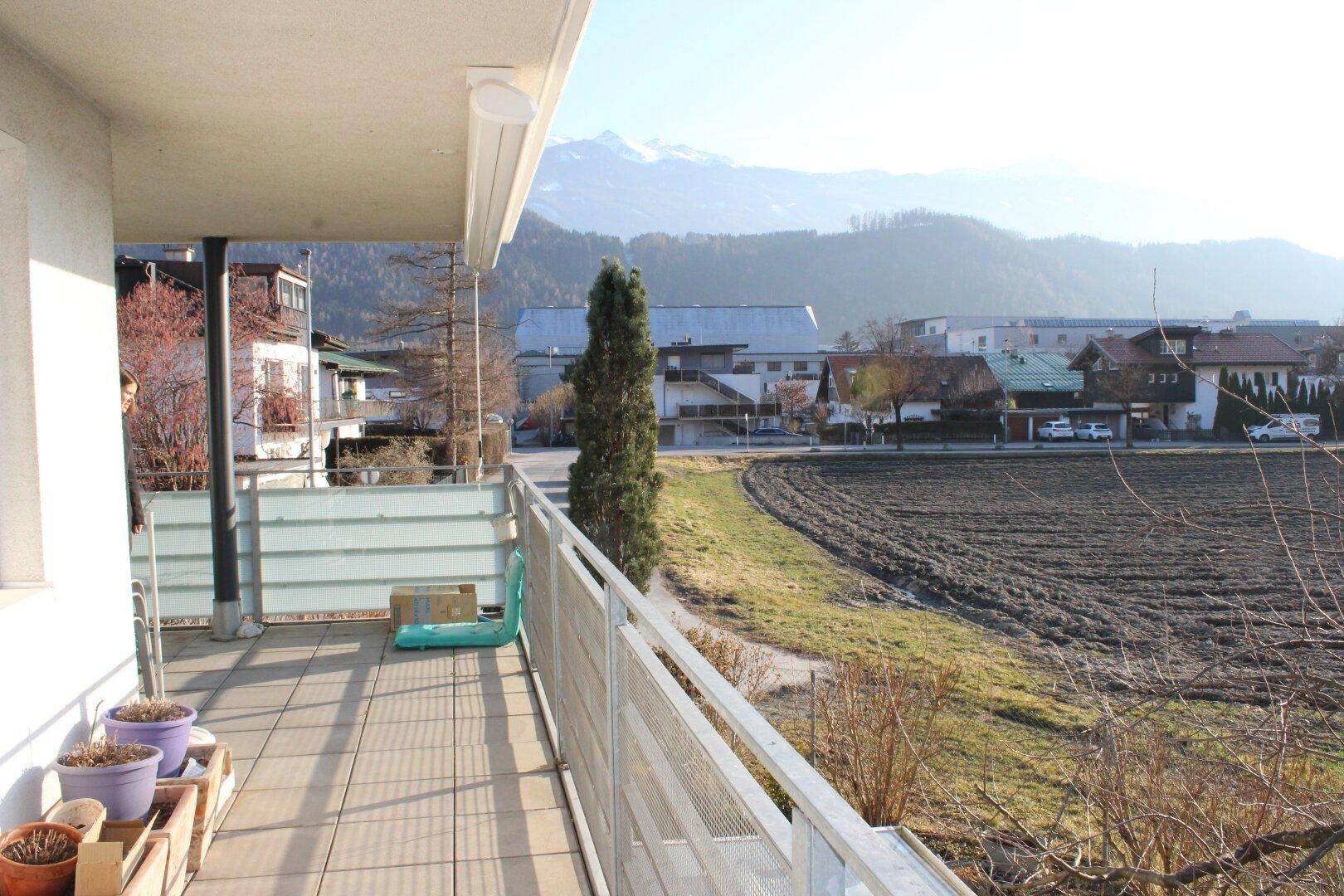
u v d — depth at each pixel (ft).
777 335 263.90
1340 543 12.85
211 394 18.33
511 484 19.93
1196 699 15.76
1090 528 78.38
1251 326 240.12
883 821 18.04
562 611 11.78
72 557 9.53
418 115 10.84
